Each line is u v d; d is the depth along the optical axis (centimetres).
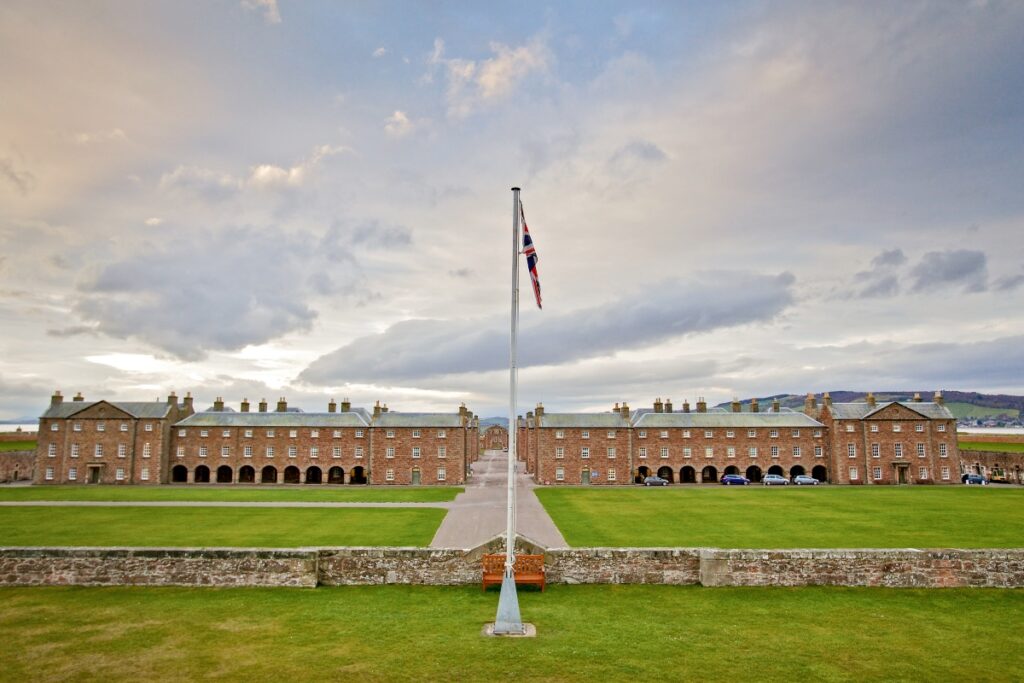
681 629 1798
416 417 8794
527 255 2309
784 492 6962
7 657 1585
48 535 3947
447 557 2244
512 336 2070
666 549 2247
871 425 8638
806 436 8819
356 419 8819
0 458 8406
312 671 1502
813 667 1541
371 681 1448
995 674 1509
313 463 8631
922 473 8550
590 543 3684
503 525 4394
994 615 1922
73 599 2045
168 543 3688
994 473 8756
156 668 1519
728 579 2198
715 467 8781
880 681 1470
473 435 12862
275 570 2198
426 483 8450
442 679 1459
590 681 1453
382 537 3906
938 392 8962
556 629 1794
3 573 2184
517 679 1462
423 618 1886
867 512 5056
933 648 1669
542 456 8581
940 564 2183
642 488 7650
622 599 2072
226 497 6309
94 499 6053
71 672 1495
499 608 1784
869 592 2130
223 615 1903
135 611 1934
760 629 1802
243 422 8738
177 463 8650
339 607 1986
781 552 2209
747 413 9188
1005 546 3544
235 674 1485
